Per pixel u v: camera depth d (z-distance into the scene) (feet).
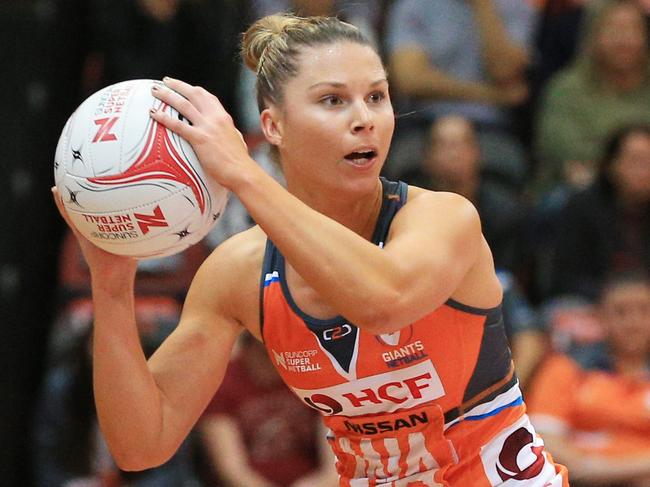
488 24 65.72
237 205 57.82
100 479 50.75
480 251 25.77
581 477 48.49
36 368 58.90
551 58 69.92
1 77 58.95
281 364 26.73
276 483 49.29
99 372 26.68
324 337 25.75
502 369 27.14
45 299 59.31
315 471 49.88
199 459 50.49
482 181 61.72
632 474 48.16
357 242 23.00
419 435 26.73
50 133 59.52
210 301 27.58
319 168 25.36
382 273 22.94
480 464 26.94
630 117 63.52
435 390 26.20
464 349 26.04
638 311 50.34
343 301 22.85
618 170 57.57
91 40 61.52
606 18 64.18
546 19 70.38
